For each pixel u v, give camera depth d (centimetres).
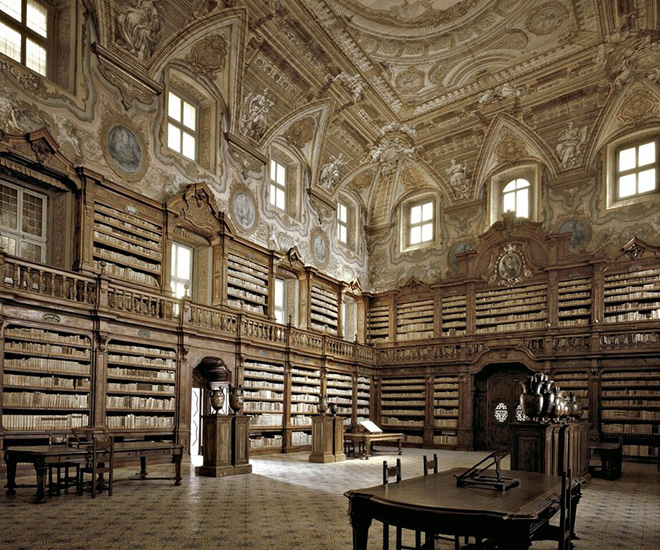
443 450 1972
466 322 2094
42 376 1066
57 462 788
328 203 2195
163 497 828
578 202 1973
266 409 1642
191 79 1588
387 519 411
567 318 1886
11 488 823
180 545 561
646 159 1878
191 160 1575
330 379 1973
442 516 387
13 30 1183
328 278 2114
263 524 662
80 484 838
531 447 789
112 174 1322
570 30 1639
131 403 1220
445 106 2028
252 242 1738
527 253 1997
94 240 1243
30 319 1025
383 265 2425
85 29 1295
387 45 1716
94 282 1157
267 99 1781
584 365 1769
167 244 1430
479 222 2205
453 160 2234
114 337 1185
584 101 1892
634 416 1653
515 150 2112
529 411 804
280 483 995
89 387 1126
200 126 1681
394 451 1836
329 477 1095
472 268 2125
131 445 911
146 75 1427
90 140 1276
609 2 1512
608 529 685
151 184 1433
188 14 1445
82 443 876
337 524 672
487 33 1664
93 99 1295
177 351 1352
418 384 2144
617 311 1770
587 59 1739
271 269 1834
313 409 1853
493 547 499
